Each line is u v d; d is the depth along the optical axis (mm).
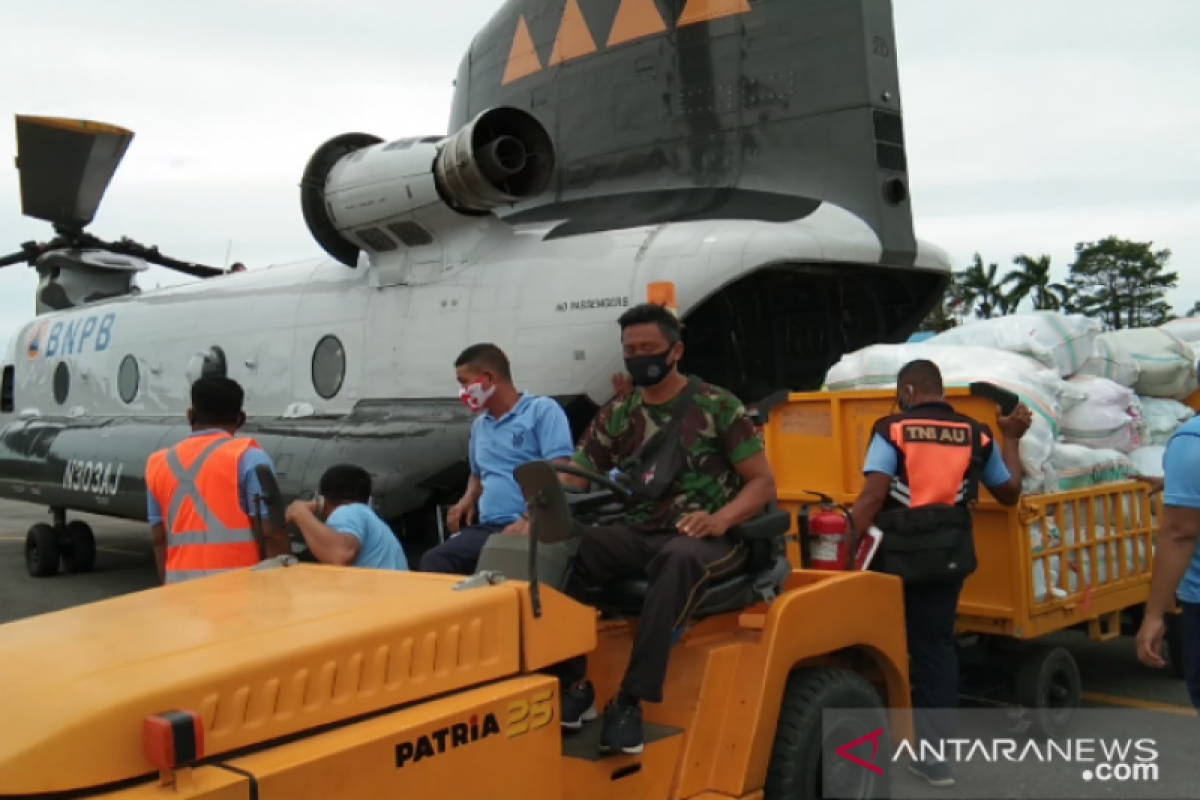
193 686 2094
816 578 3629
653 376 3365
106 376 10570
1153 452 5918
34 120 10258
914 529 4086
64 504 9523
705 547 3137
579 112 7539
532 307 6383
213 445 4035
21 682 2156
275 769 2072
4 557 11906
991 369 5023
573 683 3201
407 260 7156
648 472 3408
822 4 6574
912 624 4238
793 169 6637
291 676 2244
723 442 3391
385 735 2268
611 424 3580
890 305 7141
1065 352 5586
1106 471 5277
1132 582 5305
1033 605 4531
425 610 2543
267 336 8297
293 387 7973
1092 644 6852
